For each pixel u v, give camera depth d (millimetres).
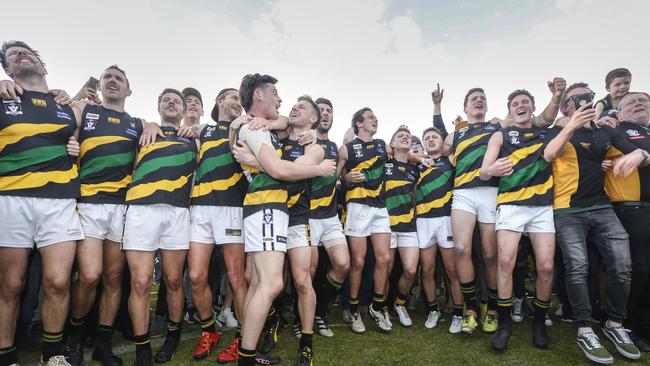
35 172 2312
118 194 2652
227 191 2844
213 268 3965
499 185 3072
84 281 2439
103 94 2803
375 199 3617
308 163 2439
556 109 3168
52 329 2316
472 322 3197
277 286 2184
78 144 2553
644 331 2836
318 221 3326
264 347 2812
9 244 2248
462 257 3320
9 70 2463
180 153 2834
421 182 3871
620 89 3771
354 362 2615
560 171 2912
